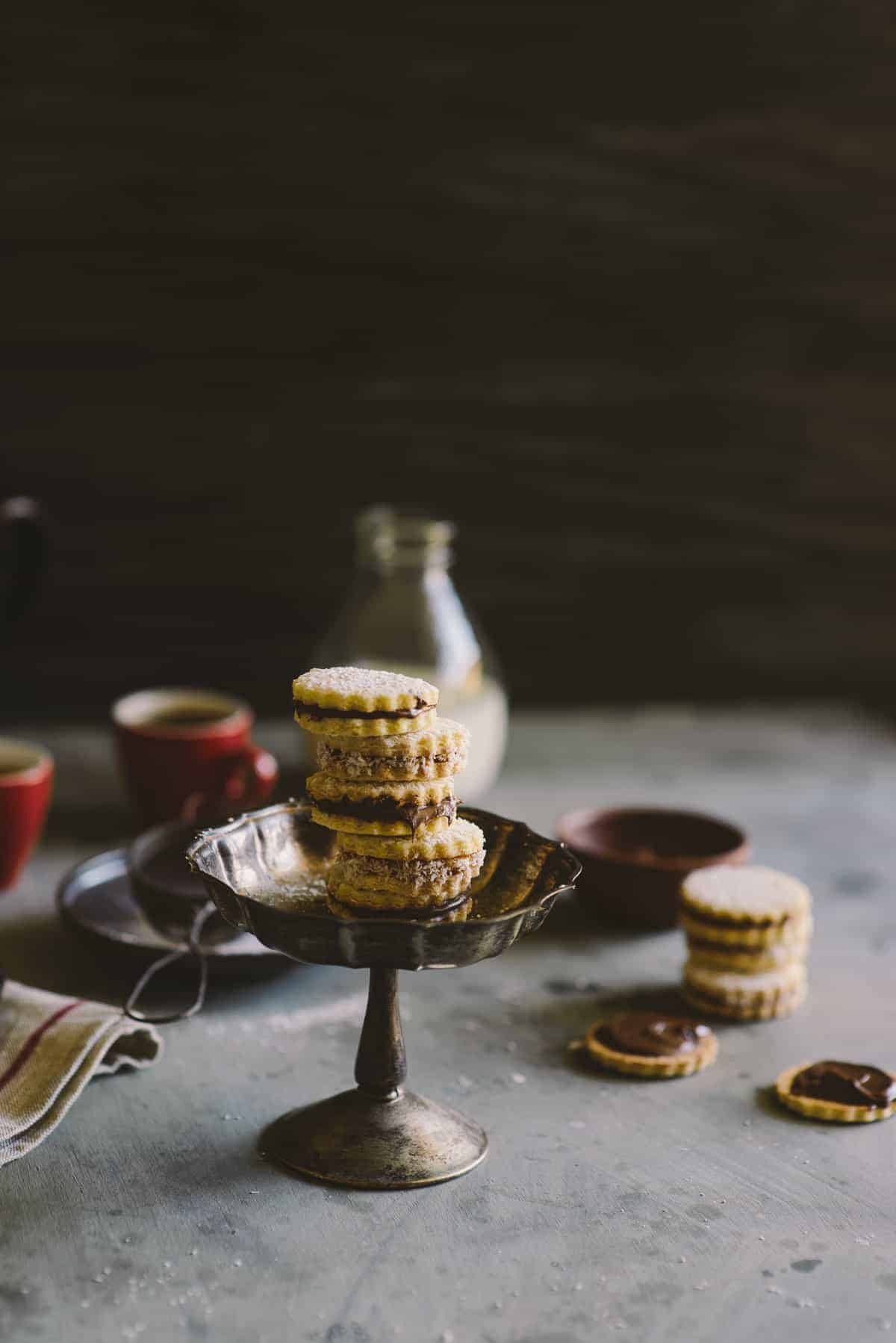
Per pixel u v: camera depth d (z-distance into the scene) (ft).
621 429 4.38
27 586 3.72
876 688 4.63
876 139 4.32
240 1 4.01
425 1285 2.39
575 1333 2.33
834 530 4.52
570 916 3.32
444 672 3.57
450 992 3.04
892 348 4.44
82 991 2.98
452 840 2.46
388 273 4.21
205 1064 2.82
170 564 4.28
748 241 4.33
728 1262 2.44
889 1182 2.59
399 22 4.09
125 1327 2.32
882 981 3.10
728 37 4.21
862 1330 2.34
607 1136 2.68
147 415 4.19
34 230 4.06
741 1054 2.88
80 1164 2.60
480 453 4.34
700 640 4.53
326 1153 2.59
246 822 2.66
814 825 3.71
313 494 4.30
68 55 3.98
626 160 4.24
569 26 4.15
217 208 4.11
